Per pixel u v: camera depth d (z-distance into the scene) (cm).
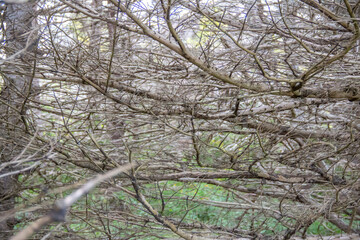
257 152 595
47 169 543
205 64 435
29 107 478
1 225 482
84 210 503
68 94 548
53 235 472
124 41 524
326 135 589
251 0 516
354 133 593
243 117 578
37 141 486
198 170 614
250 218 656
